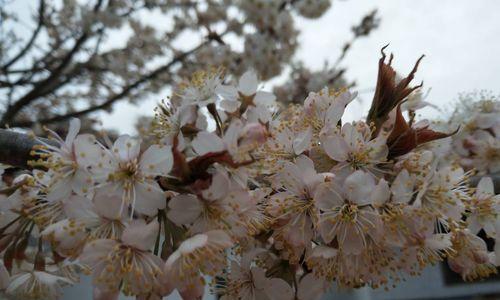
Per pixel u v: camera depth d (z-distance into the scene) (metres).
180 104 0.19
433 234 0.17
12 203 0.17
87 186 0.14
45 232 0.14
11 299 0.19
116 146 0.15
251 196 0.15
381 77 0.18
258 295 0.18
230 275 0.18
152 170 0.14
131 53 1.01
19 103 0.72
